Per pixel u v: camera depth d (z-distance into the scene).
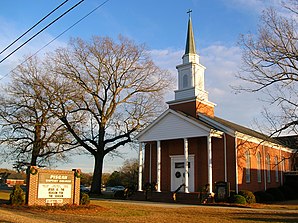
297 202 30.41
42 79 35.88
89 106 36.50
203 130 29.75
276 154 40.62
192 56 35.66
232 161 29.95
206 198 27.28
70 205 19.80
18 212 16.81
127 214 17.70
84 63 36.09
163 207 22.75
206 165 31.19
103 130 37.50
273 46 26.17
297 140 27.70
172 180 33.00
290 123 25.33
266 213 19.47
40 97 35.56
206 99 35.38
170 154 33.69
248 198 27.23
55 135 35.62
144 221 14.99
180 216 17.45
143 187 32.72
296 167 38.28
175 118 31.72
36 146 36.12
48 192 19.91
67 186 20.59
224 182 27.22
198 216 17.64
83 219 14.85
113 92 37.25
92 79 36.38
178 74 36.03
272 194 32.94
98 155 37.38
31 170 19.64
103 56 36.44
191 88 34.50
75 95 35.25
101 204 23.00
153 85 38.19
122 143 38.03
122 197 32.16
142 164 34.81
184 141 30.75
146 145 36.22
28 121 36.12
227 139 30.69
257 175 34.44
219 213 19.30
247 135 32.31
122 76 37.09
